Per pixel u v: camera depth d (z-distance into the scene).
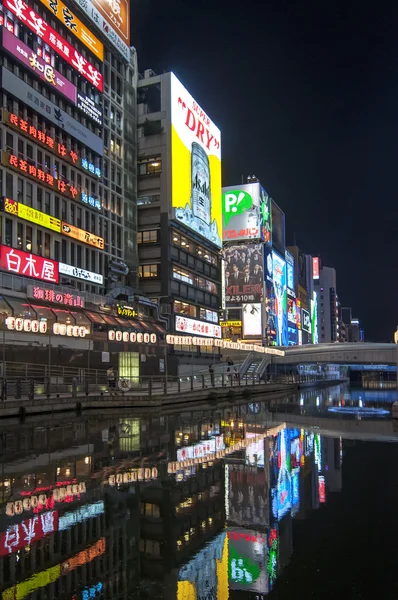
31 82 50.72
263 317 117.19
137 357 56.12
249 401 42.84
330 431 20.33
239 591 5.43
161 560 6.36
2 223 45.00
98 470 12.20
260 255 119.25
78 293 52.44
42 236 50.47
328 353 74.44
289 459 13.64
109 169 66.94
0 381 28.64
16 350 38.66
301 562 6.25
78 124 57.09
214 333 89.19
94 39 63.22
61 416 26.95
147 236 74.56
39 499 9.38
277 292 133.75
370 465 12.70
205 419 25.92
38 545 6.89
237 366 69.56
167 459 13.70
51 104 52.31
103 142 63.38
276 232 138.12
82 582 5.69
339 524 7.82
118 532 7.46
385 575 5.84
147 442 17.06
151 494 9.77
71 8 60.16
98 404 31.92
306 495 9.66
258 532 7.43
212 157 92.12
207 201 88.31
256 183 121.31
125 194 71.81
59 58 55.16
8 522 7.94
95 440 17.52
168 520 8.06
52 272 49.59
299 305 168.75
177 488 10.27
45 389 33.09
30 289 43.62
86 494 9.77
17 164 46.66
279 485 10.52
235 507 8.81
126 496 9.62
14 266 44.56
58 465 12.83
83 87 60.12
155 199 74.81
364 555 6.48
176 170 76.25
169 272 73.81
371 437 18.23
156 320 66.75
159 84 77.44
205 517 8.23
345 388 86.69
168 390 41.19
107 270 63.53
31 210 47.97
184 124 80.19
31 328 37.56
